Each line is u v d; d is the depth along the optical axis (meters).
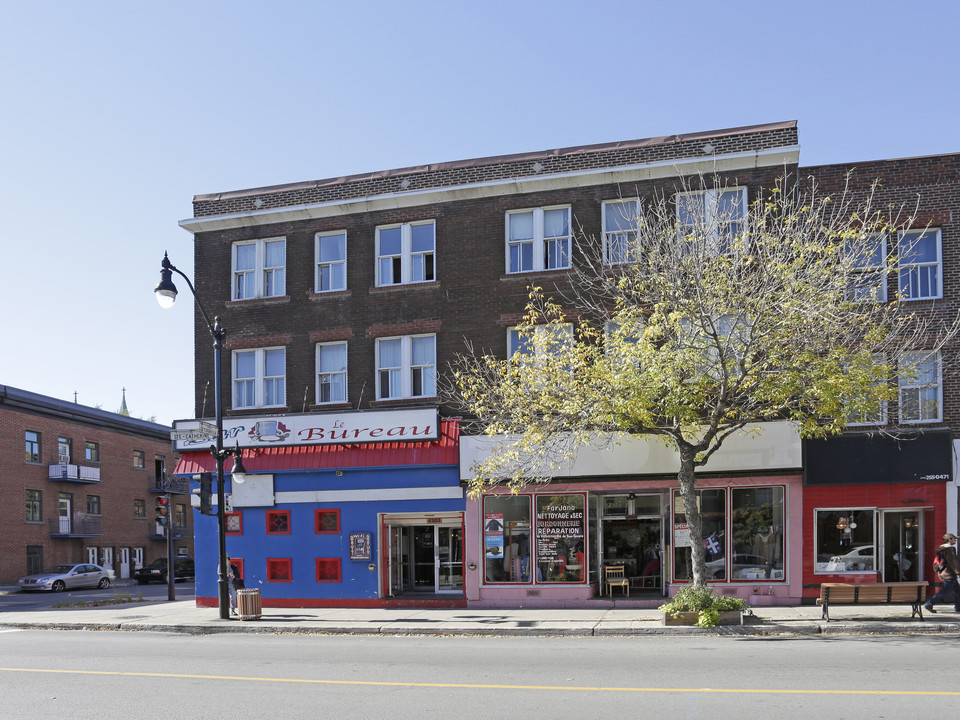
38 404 46.25
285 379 24.84
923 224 20.97
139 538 54.91
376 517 23.19
